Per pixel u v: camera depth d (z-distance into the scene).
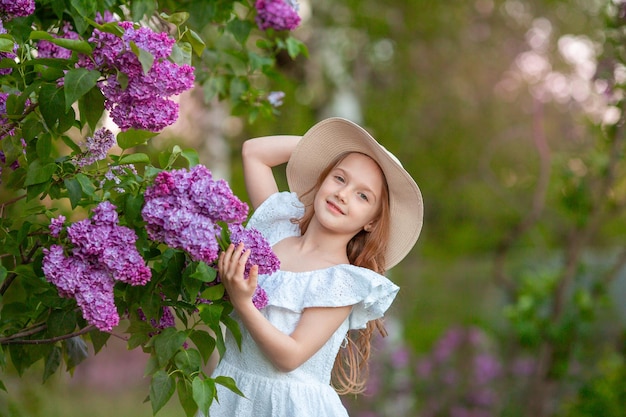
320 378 2.51
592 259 7.20
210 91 3.53
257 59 3.54
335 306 2.41
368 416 6.32
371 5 7.68
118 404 7.19
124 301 2.22
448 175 9.12
